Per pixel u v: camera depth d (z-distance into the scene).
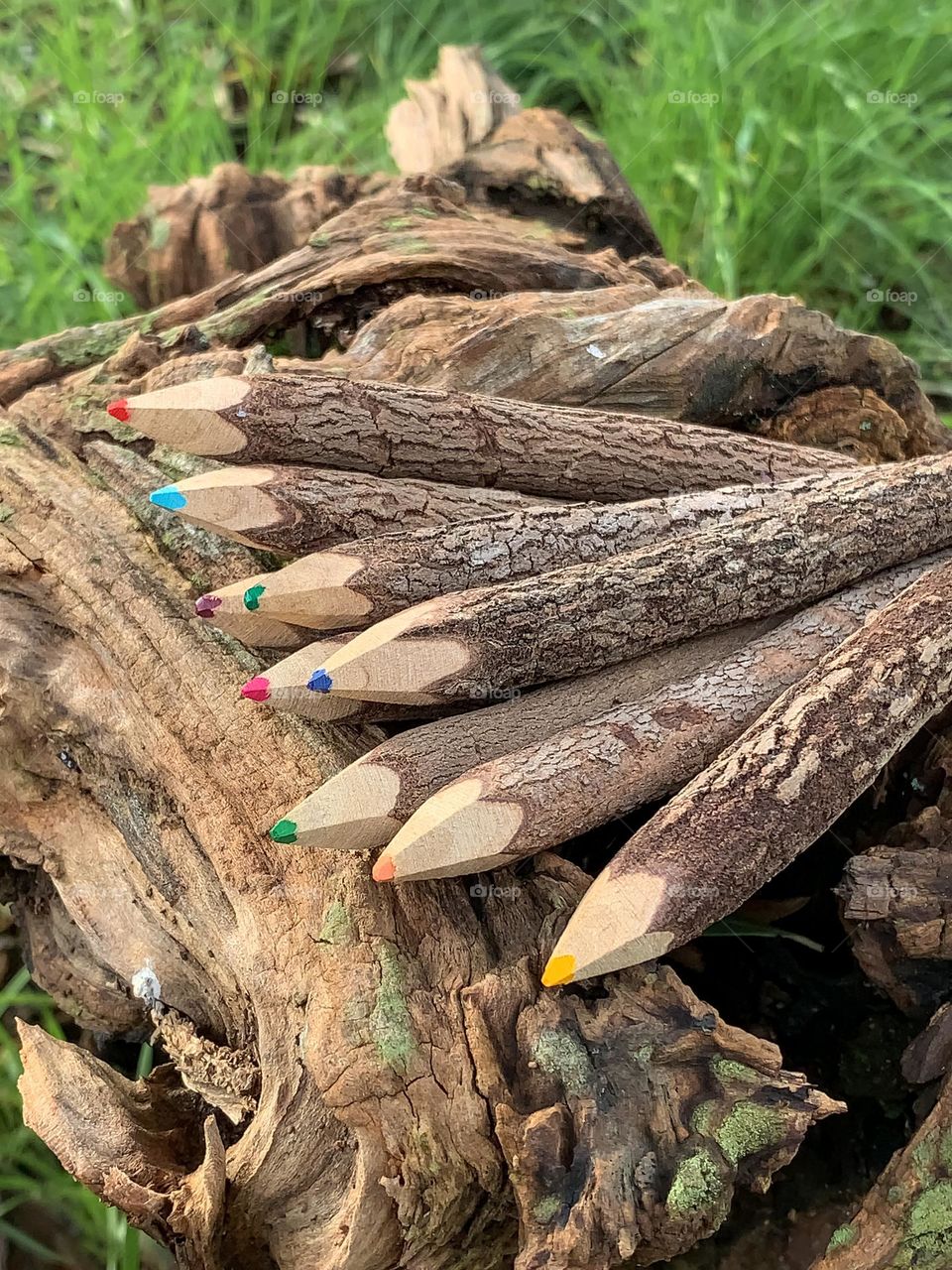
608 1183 0.14
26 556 0.19
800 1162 0.18
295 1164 0.15
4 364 0.23
